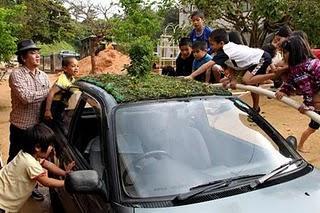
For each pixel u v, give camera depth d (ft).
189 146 11.00
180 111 11.66
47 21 89.66
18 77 17.76
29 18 79.30
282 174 10.62
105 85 13.07
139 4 46.91
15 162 13.26
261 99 36.14
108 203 9.77
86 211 11.23
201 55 22.66
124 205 9.44
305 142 23.17
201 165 10.68
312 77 17.02
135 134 10.87
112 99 11.83
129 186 9.84
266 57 19.81
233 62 19.63
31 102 17.74
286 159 11.34
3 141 28.89
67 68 18.29
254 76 19.44
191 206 9.30
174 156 10.69
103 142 10.83
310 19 36.47
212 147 11.23
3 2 64.03
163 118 11.35
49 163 13.97
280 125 27.78
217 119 12.01
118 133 10.78
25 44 17.85
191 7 43.70
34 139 13.10
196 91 12.63
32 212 18.01
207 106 12.14
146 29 46.75
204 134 11.48
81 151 13.16
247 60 19.43
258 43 41.63
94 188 9.70
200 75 22.53
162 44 54.24
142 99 11.71
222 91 13.16
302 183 10.34
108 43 73.92
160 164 10.42
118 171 10.07
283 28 20.29
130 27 46.62
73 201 12.82
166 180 10.07
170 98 11.96
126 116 11.16
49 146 13.46
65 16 91.71
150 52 14.75
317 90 17.30
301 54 17.10
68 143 14.40
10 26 41.42
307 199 9.72
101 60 68.39
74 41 112.47
